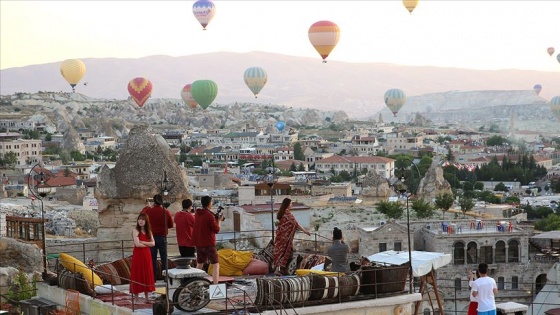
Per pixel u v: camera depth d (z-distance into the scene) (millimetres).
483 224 138000
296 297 28047
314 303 28484
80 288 30812
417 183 191750
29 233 52281
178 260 28391
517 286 133625
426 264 32500
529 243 136625
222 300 28562
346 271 31312
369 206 157750
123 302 29234
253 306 27641
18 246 48531
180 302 27312
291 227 33312
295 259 34312
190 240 32750
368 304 29109
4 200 128875
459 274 132125
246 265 33781
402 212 153750
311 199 164500
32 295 41281
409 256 31297
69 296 30609
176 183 52656
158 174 52906
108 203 53094
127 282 32844
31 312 32594
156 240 32562
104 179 53000
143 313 27656
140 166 53281
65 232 81812
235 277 32750
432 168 193500
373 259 33500
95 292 30469
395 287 30141
